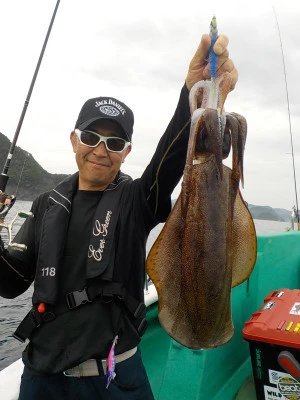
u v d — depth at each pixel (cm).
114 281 185
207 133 168
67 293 185
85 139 195
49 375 181
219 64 167
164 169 186
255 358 277
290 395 263
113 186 204
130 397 182
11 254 205
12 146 245
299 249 486
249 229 187
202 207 170
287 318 276
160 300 180
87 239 191
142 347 289
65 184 206
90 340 176
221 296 172
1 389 205
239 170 170
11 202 195
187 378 284
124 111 201
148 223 198
